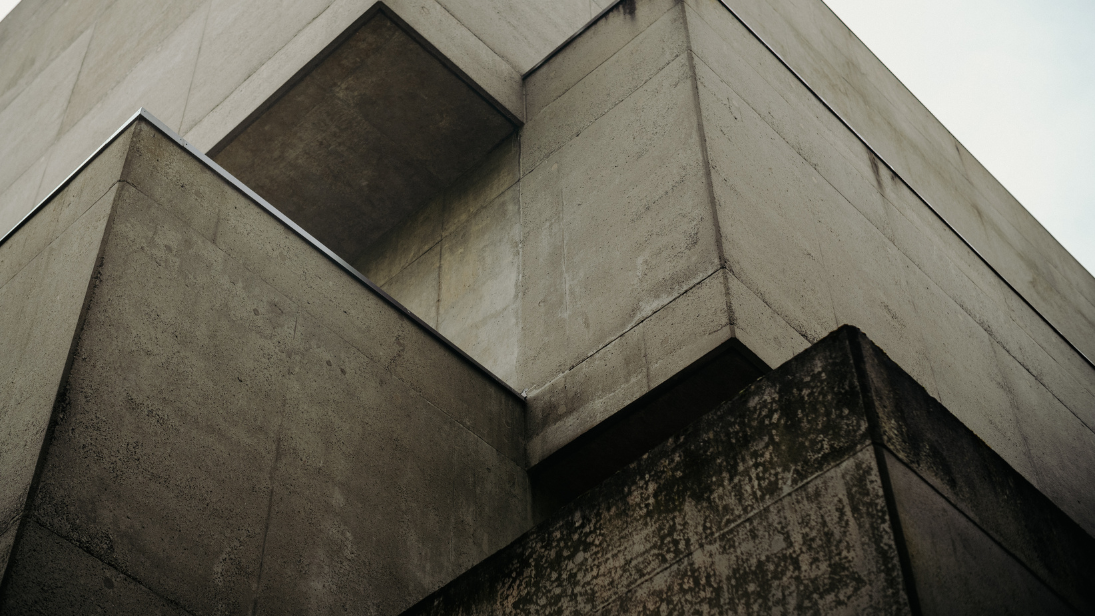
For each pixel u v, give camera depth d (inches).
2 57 602.2
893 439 143.5
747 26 353.1
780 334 256.4
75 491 172.6
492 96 344.8
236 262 224.2
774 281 268.7
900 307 322.3
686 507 156.4
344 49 334.6
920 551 132.3
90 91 475.5
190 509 187.3
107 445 180.9
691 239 267.3
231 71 381.4
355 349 241.8
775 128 321.7
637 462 168.4
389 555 219.5
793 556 139.9
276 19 379.6
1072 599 152.2
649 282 271.6
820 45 426.3
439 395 259.0
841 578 133.6
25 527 163.2
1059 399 385.7
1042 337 409.7
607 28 346.9
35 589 159.5
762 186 292.8
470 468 255.1
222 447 198.8
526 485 270.1
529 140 346.9
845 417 146.6
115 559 171.8
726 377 249.8
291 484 208.1
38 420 177.6
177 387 197.5
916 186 415.8
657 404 256.4
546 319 294.0
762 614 138.2
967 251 401.4
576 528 169.0
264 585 191.8
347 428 227.9
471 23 358.3
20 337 200.4
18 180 466.6
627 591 155.0
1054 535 159.2
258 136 354.6
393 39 332.5
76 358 184.5
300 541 203.0
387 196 371.9
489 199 345.7
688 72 302.2
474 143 358.3
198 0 448.5
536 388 284.2
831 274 295.3
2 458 177.5
